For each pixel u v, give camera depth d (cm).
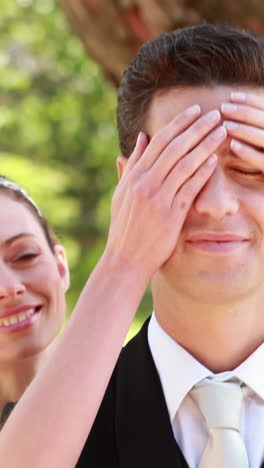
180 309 200
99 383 188
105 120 1121
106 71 393
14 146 1147
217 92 195
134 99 207
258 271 192
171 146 193
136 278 196
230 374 201
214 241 190
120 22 362
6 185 270
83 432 185
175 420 203
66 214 955
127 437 201
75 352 190
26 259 262
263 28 343
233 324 197
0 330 255
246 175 191
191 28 205
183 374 202
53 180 945
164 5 348
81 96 1105
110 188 1112
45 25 1041
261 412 200
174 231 192
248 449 198
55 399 186
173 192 193
